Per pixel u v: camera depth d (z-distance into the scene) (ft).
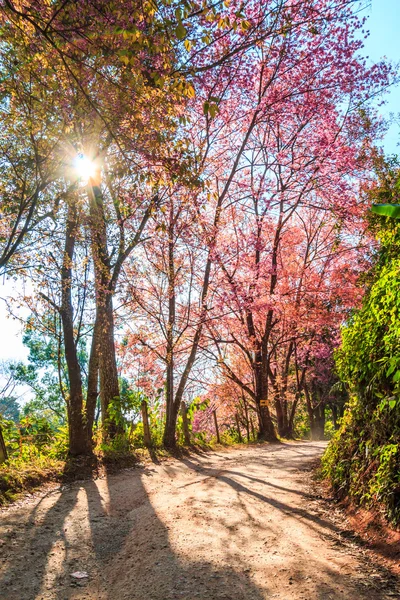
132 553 16.19
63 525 19.69
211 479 29.14
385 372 18.30
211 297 55.88
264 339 66.54
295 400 82.38
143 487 27.71
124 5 15.94
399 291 17.21
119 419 41.65
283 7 36.14
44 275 30.76
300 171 55.47
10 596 13.04
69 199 29.48
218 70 45.37
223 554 15.16
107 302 38.96
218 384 75.97
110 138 23.86
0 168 26.43
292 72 52.95
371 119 58.03
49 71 19.20
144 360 58.03
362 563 13.88
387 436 17.42
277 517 19.25
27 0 17.31
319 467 29.73
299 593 12.10
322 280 69.51
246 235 60.44
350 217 55.72
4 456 28.86
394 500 15.38
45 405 123.03
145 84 20.10
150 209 26.27
